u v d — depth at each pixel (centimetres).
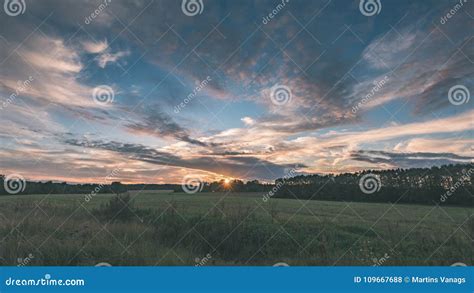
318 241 991
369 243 980
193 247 905
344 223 1361
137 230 987
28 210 1318
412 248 910
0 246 749
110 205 1312
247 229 1000
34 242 794
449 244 917
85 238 855
